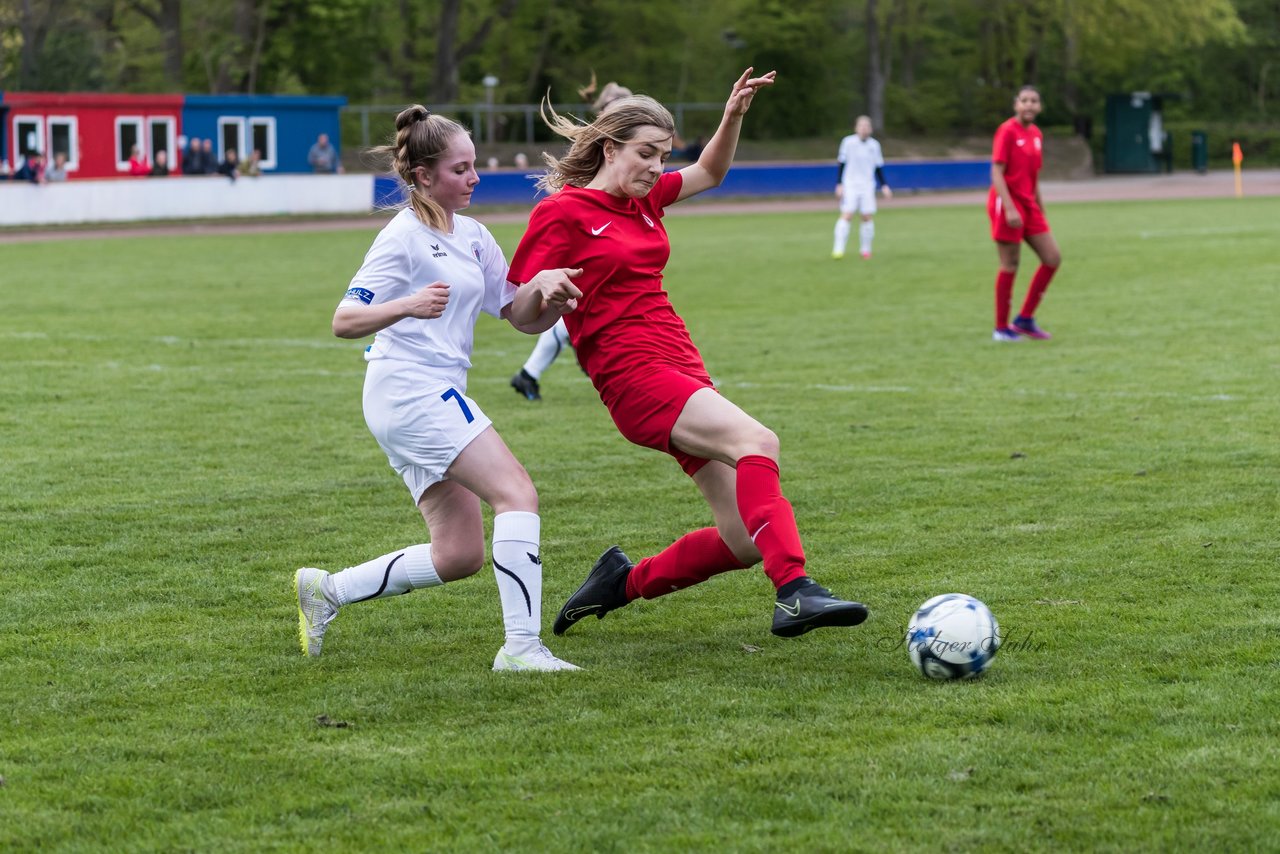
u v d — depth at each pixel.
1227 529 22.59
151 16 183.75
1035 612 18.34
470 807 12.46
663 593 17.86
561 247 16.72
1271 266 69.19
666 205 17.77
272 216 131.00
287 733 14.42
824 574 20.52
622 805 12.41
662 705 15.02
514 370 42.50
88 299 63.12
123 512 25.11
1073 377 38.50
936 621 15.63
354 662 16.98
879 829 11.85
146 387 39.25
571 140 17.16
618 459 29.31
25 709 15.33
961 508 24.47
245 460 29.56
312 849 11.72
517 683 15.85
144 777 13.29
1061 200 143.25
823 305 57.25
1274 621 17.69
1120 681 15.49
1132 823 11.88
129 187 123.19
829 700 15.08
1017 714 14.46
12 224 116.12
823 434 31.34
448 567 16.78
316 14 181.00
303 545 22.86
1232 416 32.44
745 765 13.27
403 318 15.26
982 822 11.95
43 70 174.00
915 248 86.88
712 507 17.08
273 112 143.50
